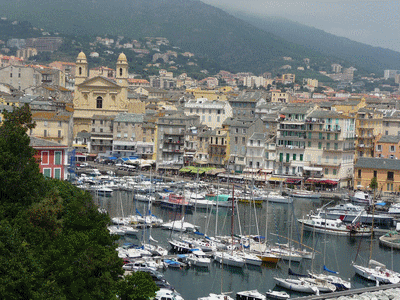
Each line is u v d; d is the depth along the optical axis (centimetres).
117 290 9494
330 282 13312
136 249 15000
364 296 12138
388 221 19650
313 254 15400
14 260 8119
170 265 14425
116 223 18062
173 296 12088
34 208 9781
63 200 11525
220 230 18250
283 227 18762
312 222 18400
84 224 9656
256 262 14712
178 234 17400
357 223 18812
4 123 11425
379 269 14238
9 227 8575
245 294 12488
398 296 12356
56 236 9562
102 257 9319
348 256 15950
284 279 13475
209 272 14262
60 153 15762
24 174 10275
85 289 8938
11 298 7875
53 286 8538
